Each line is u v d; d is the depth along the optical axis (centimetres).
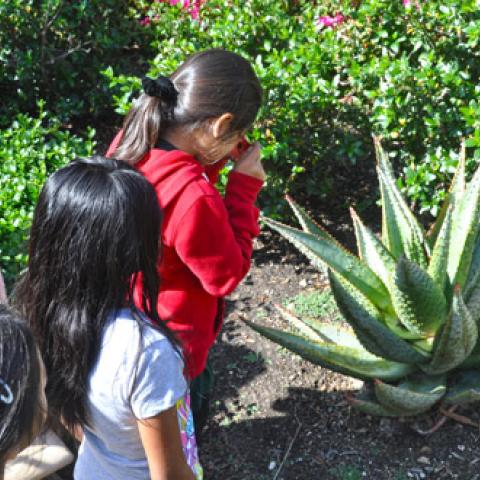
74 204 152
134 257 155
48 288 158
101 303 157
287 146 390
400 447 300
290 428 315
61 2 474
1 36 472
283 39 439
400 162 427
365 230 312
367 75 395
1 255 337
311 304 379
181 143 213
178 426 166
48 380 162
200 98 206
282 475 296
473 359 300
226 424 319
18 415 136
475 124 351
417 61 430
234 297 389
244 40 436
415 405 281
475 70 399
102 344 157
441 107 374
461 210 293
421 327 281
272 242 419
